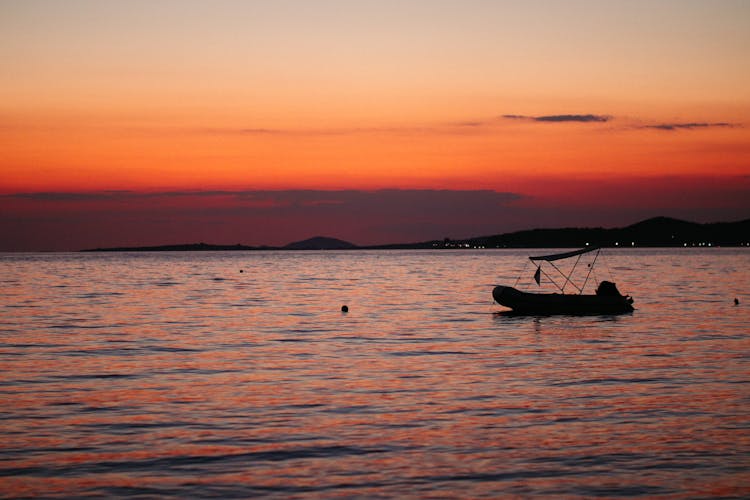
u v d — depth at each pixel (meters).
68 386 24.59
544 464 16.03
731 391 23.23
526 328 41.78
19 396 22.95
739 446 17.17
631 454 16.67
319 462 16.25
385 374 26.81
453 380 25.55
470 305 58.34
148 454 16.84
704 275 107.06
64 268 159.62
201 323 45.09
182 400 22.33
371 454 16.80
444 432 18.56
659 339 36.31
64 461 16.34
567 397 22.56
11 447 17.38
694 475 15.27
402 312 52.41
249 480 15.15
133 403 21.94
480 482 14.98
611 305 49.84
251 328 42.31
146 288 83.12
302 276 117.62
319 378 26.02
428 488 14.66
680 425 19.06
